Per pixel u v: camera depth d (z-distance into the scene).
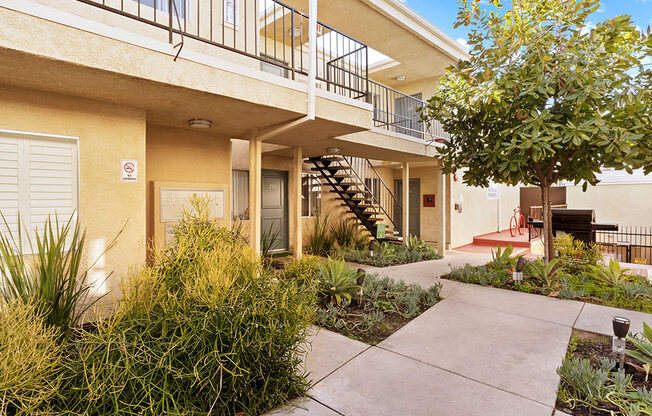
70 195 3.19
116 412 1.63
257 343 2.01
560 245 7.25
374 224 9.18
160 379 1.83
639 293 4.45
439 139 7.73
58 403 1.70
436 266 6.86
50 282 2.39
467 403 2.17
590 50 4.26
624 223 11.91
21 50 2.26
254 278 2.50
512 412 2.07
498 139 4.78
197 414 1.84
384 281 4.85
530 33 4.67
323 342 3.10
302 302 2.42
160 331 2.05
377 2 6.93
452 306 4.18
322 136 5.38
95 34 2.57
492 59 4.82
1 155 2.84
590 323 3.57
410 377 2.49
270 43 7.83
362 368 2.62
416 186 11.12
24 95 2.93
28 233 2.95
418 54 8.99
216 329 1.97
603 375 2.28
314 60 4.01
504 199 13.94
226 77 3.34
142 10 4.02
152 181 4.57
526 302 4.35
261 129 4.82
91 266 3.23
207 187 5.07
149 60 2.84
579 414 2.06
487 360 2.76
